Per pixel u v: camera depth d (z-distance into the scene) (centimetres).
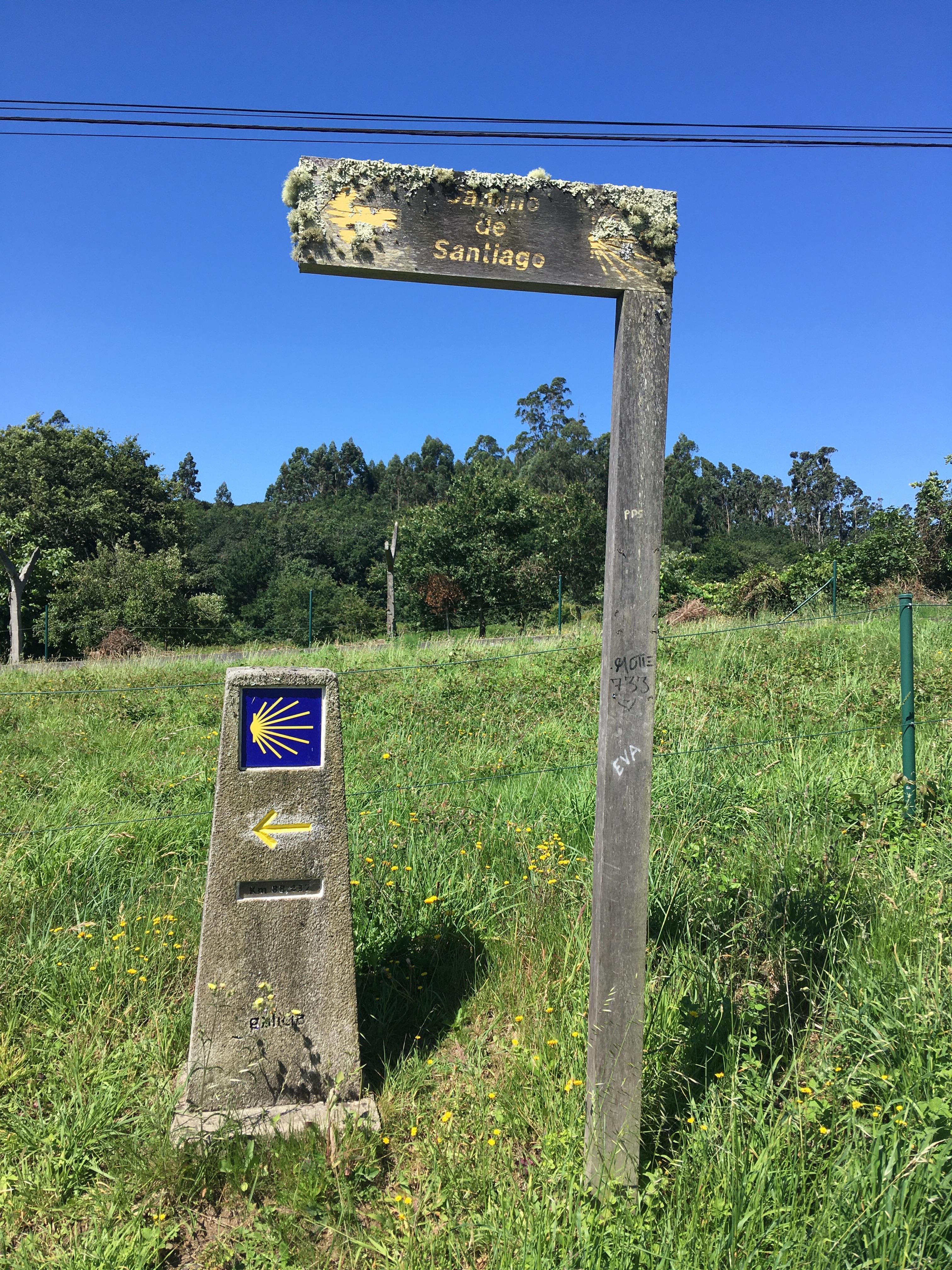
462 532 2817
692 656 1005
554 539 3362
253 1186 266
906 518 1972
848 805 500
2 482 3956
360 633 3184
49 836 502
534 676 1020
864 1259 220
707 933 381
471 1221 248
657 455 256
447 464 12469
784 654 981
